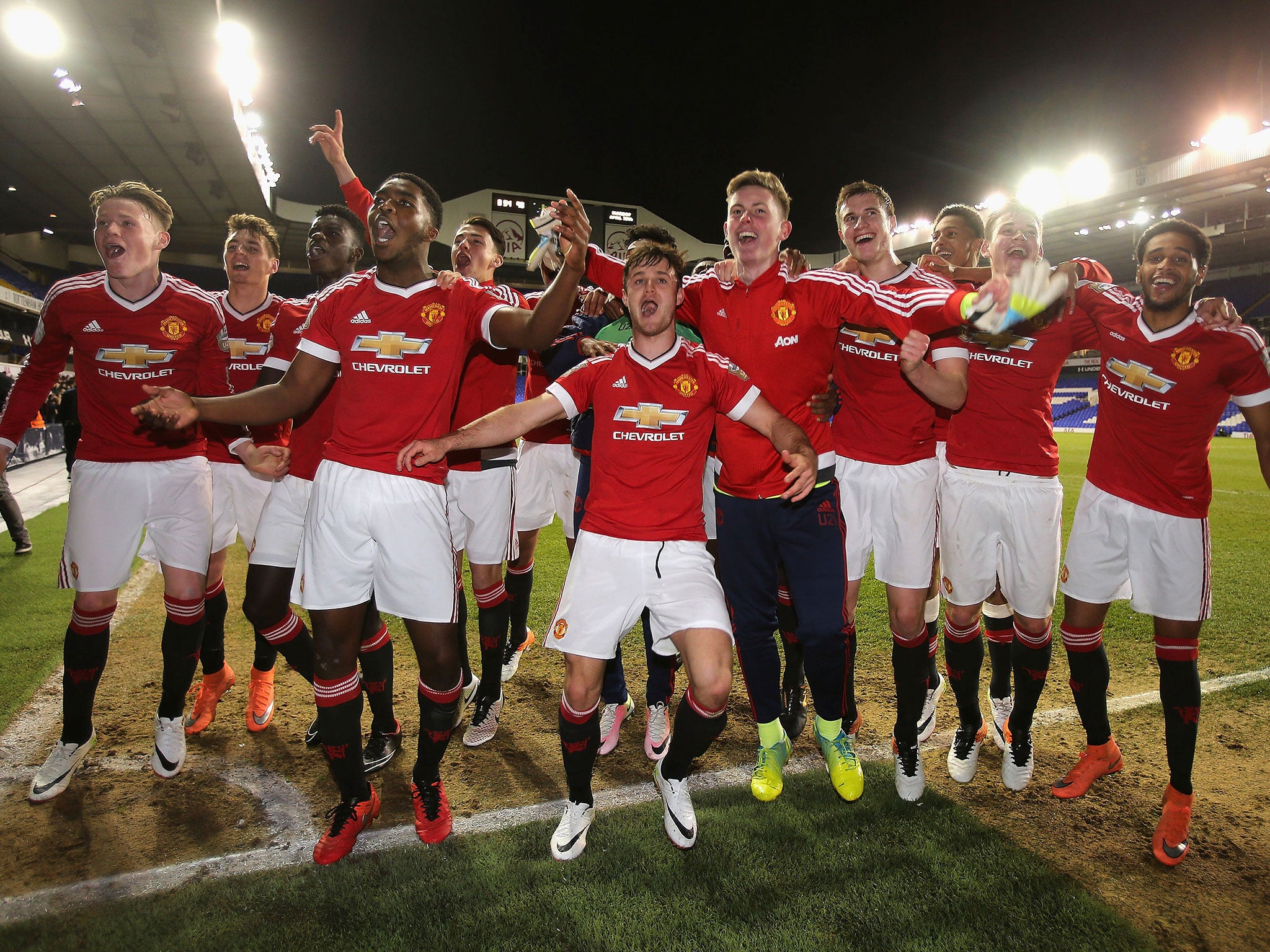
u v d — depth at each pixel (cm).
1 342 2094
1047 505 290
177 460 293
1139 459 277
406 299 247
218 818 261
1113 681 390
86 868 231
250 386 359
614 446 246
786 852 240
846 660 278
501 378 365
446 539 252
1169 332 267
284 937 201
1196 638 267
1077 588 290
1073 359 3412
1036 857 241
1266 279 3186
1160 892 226
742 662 281
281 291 3134
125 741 317
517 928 205
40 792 267
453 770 298
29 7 1153
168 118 1505
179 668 285
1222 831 258
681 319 299
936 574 337
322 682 240
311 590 240
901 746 276
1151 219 2958
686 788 254
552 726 341
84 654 277
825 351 275
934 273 305
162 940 200
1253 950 202
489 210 3366
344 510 240
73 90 1345
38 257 2491
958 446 305
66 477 1211
